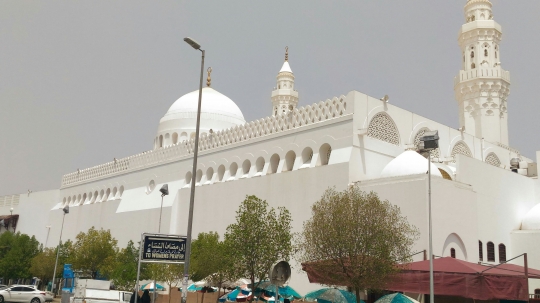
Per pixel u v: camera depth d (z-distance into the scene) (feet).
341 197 82.89
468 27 180.34
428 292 78.23
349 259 72.13
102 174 217.15
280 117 139.95
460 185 108.99
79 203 225.56
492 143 160.66
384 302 66.23
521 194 131.95
